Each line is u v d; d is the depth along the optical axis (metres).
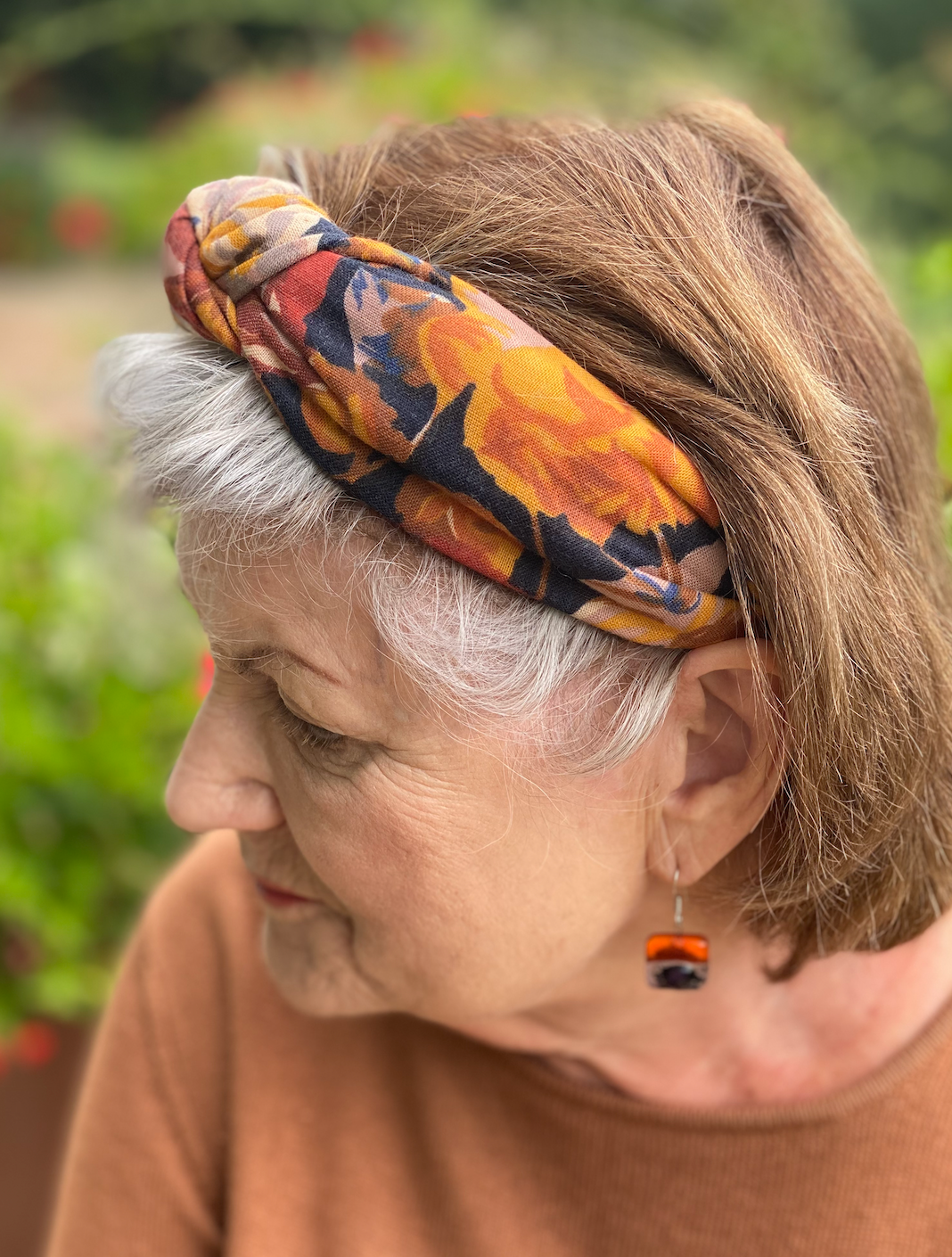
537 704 0.76
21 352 5.50
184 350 0.77
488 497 0.69
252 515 0.73
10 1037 1.75
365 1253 1.02
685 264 0.76
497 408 0.68
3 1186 1.83
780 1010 0.93
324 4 4.23
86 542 1.94
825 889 0.82
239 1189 1.05
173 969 1.13
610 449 0.69
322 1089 1.05
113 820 1.74
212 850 1.16
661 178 0.79
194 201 0.74
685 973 0.87
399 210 0.78
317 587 0.74
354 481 0.71
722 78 4.08
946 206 4.09
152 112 7.68
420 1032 1.02
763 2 4.76
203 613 0.79
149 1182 1.10
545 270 0.75
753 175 0.84
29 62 5.66
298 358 0.70
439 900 0.82
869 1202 0.92
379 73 3.13
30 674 1.80
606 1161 0.96
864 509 0.77
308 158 0.85
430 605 0.73
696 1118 0.93
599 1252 0.98
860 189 3.68
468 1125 1.01
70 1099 1.81
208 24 4.94
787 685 0.75
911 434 0.88
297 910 0.91
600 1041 0.96
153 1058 1.11
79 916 1.71
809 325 0.82
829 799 0.79
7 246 7.98
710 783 0.83
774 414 0.75
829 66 4.81
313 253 0.70
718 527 0.73
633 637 0.74
